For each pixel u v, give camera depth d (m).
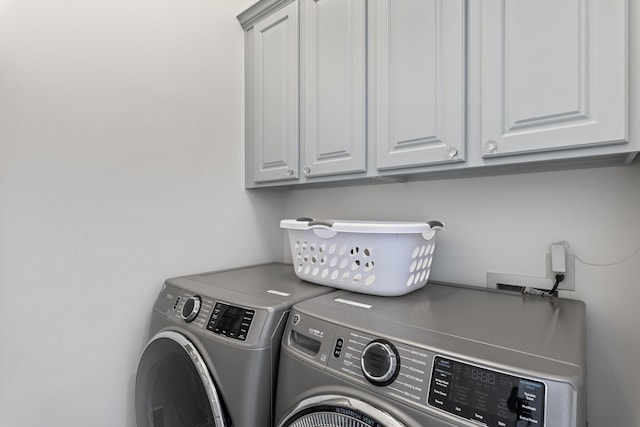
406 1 1.07
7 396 1.01
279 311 0.89
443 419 0.54
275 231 1.87
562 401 0.47
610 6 0.73
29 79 1.06
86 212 1.17
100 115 1.21
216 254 1.58
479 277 1.22
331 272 1.11
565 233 1.05
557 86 0.79
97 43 1.21
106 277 1.22
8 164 1.02
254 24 1.63
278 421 0.81
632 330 0.96
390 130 1.11
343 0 1.25
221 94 1.60
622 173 0.96
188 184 1.47
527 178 1.12
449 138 0.97
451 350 0.59
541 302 0.97
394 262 0.97
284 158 1.48
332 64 1.28
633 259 0.95
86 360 1.17
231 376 0.85
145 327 1.32
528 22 0.83
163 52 1.39
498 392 0.51
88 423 1.18
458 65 0.95
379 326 0.72
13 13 1.03
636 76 0.71
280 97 1.50
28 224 1.05
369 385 0.63
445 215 1.32
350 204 1.63
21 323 1.04
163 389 1.11
